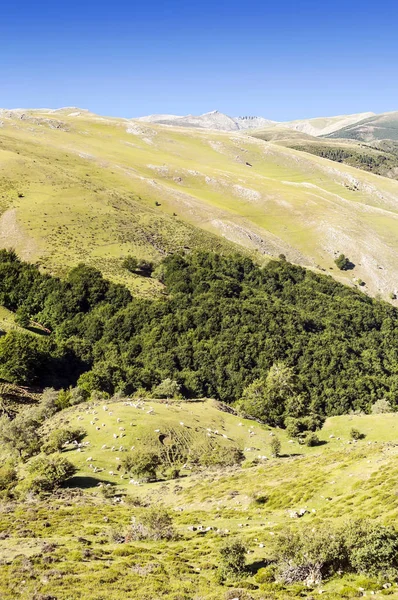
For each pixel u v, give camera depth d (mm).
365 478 37844
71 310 122500
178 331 118812
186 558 27766
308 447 65625
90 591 22391
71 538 31188
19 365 87875
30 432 60094
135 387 97688
